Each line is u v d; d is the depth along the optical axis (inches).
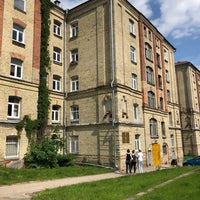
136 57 1157.1
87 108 1037.2
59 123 1080.8
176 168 877.2
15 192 465.4
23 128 853.8
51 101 1049.5
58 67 1119.0
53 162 844.6
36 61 942.4
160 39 1486.2
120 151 908.6
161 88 1385.3
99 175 757.3
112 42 994.7
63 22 1186.6
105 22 1042.7
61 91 1117.7
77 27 1160.8
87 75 1065.5
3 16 847.7
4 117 804.0
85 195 406.0
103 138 957.8
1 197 421.4
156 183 531.5
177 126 1587.1
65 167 863.7
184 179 574.9
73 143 1063.6
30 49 927.0
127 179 600.1
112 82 961.5
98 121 986.7
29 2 956.6
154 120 1245.7
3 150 781.9
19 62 887.7
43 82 962.7
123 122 949.8
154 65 1333.7
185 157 1765.5
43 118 932.0
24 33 919.0
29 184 558.6
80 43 1122.0
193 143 1937.7
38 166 818.2
